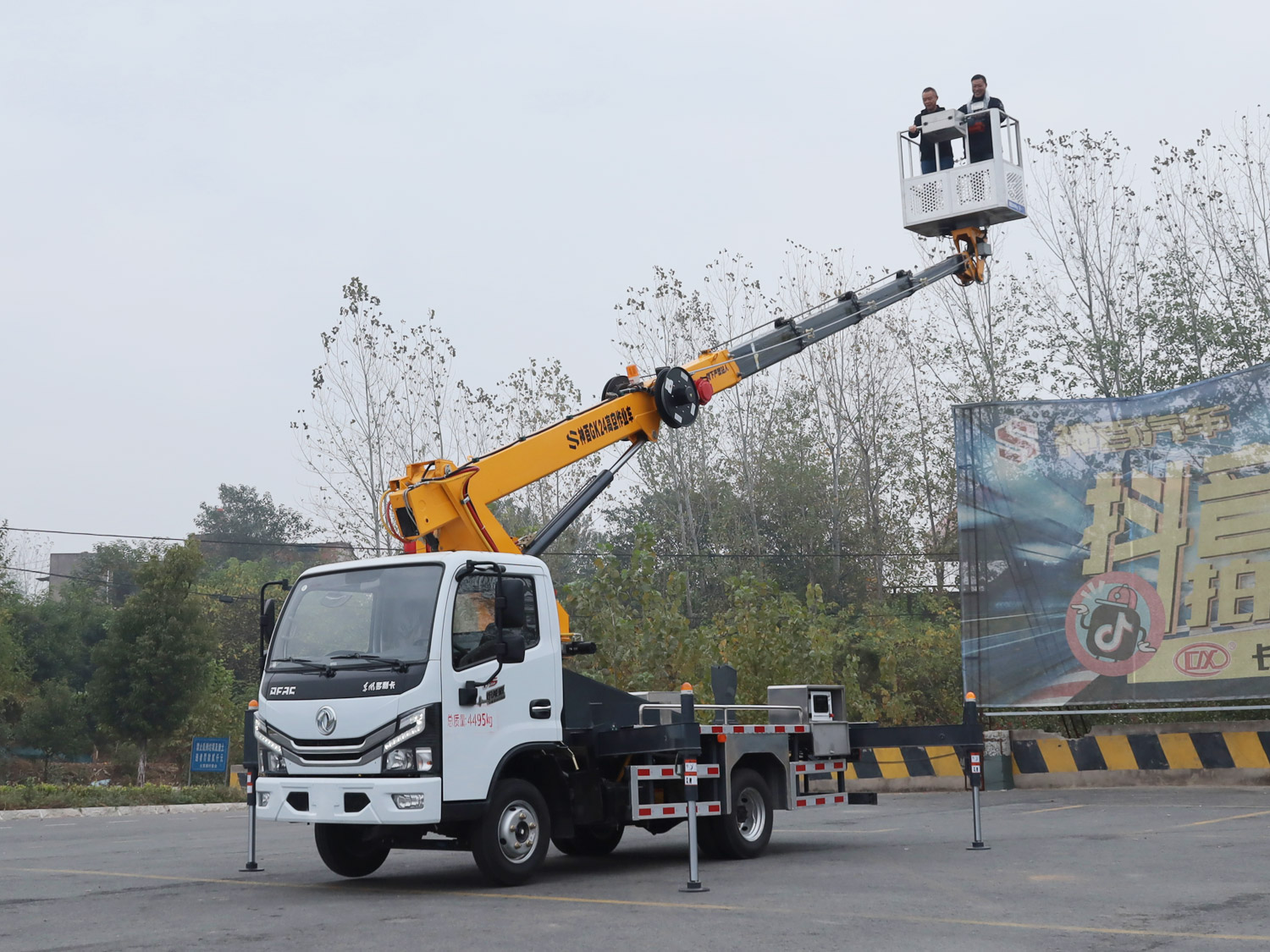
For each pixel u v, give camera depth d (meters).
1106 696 20.89
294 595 10.82
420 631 10.02
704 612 46.81
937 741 13.09
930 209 18.72
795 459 48.09
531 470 12.76
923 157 19.08
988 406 22.12
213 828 19.08
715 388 15.32
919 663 36.19
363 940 7.71
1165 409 21.03
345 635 10.37
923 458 45.06
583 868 11.77
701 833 12.27
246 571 75.75
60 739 50.38
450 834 10.81
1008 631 21.62
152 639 42.34
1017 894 9.18
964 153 18.77
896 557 44.81
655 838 15.77
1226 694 20.03
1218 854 11.53
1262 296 32.69
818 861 11.99
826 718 13.74
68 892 10.59
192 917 8.89
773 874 10.88
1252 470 20.25
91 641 62.44
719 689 14.48
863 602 45.97
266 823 20.67
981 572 21.91
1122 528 21.11
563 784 11.02
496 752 10.22
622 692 11.76
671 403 14.18
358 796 9.82
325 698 10.05
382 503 11.88
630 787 11.39
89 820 22.09
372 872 11.67
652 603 23.86
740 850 12.20
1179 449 20.86
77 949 7.57
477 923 8.29
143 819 22.19
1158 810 16.83
